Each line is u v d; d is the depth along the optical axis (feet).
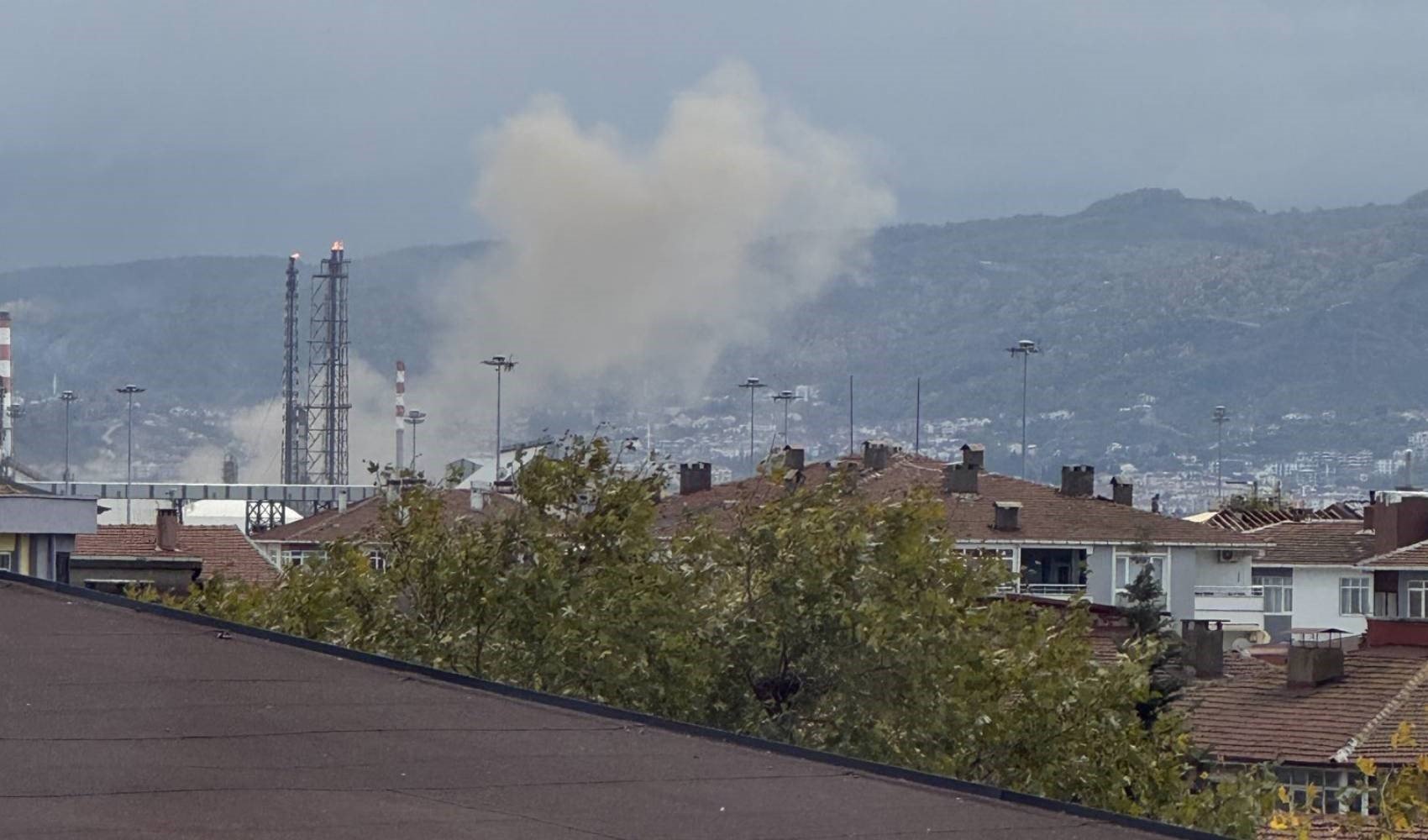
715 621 256.52
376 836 83.51
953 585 260.83
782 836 89.45
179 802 87.30
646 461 278.46
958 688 249.55
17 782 89.20
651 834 87.81
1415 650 410.11
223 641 123.24
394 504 278.67
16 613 127.54
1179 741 257.34
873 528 261.44
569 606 260.01
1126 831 95.66
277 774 93.76
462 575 267.59
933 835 91.76
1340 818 237.25
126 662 115.75
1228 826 235.61
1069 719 249.34
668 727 111.14
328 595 268.62
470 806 90.53
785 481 287.89
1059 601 472.03
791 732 249.75
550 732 107.34
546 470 272.31
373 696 111.75
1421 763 220.43
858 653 252.01
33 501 343.05
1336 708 376.48
